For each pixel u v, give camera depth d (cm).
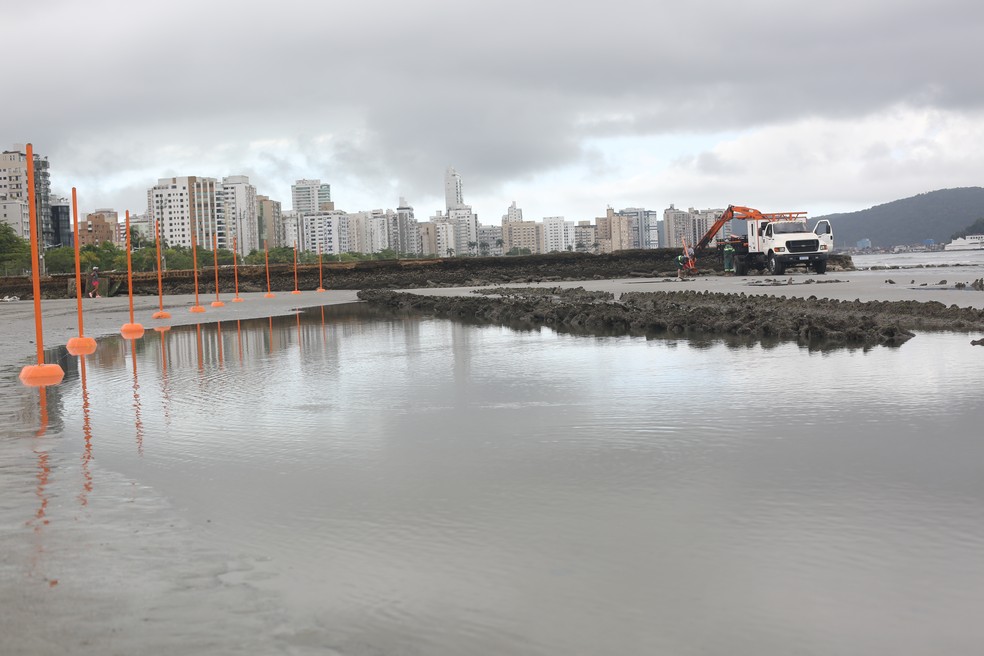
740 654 398
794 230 6488
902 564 506
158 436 973
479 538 572
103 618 450
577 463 782
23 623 445
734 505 635
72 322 3375
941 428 895
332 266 8750
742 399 1109
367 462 811
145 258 15162
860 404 1050
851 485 682
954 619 431
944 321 2108
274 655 404
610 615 443
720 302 3162
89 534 598
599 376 1378
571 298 4059
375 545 563
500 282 8106
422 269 8862
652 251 8831
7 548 569
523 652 404
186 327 2919
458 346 1991
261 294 6762
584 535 572
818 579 486
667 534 570
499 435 924
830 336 1908
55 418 1116
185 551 558
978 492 656
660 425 952
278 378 1484
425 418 1045
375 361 1720
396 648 411
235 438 949
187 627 437
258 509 656
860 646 404
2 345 2341
